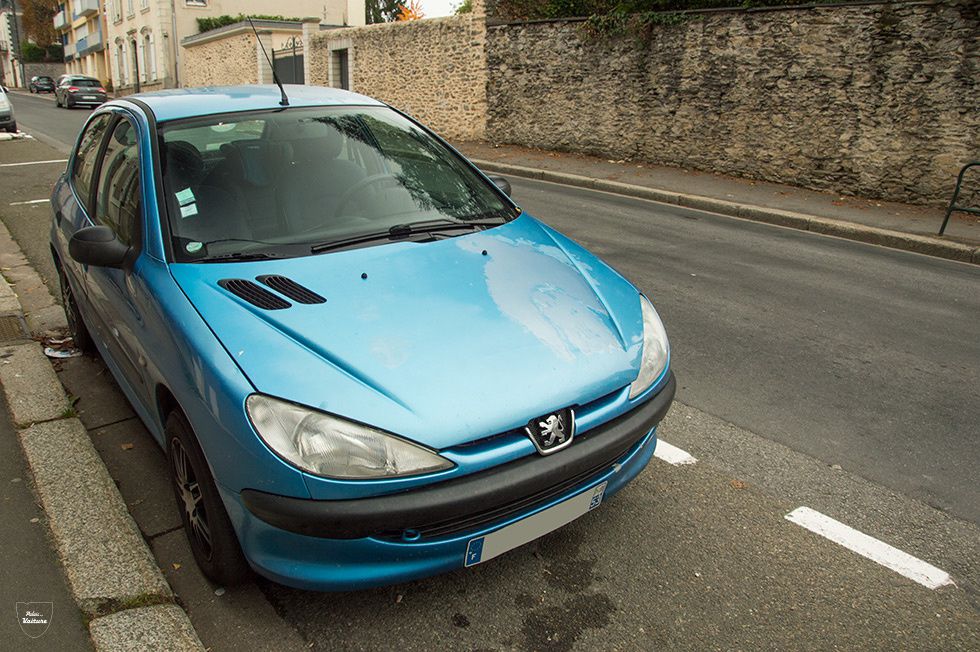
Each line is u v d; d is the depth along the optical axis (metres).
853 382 4.69
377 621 2.57
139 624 2.49
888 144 10.89
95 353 4.84
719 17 12.45
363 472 2.18
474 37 17.11
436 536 2.33
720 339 5.39
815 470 3.63
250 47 29.81
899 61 10.53
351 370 2.33
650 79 13.79
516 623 2.57
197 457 2.54
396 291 2.73
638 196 11.98
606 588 2.75
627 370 2.66
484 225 3.42
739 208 10.60
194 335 2.49
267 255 2.93
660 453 3.76
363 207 3.31
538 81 15.98
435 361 2.41
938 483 3.54
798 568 2.89
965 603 2.72
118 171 3.60
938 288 7.04
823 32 11.22
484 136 17.73
